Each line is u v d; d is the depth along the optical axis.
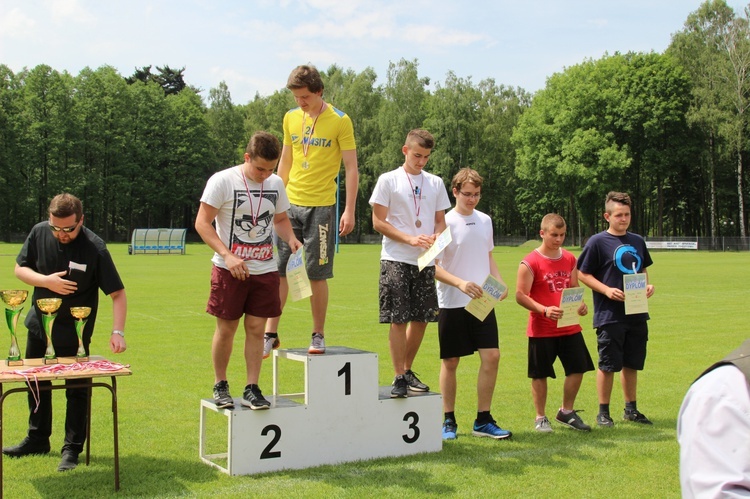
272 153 5.28
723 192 61.72
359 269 30.95
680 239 59.59
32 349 5.70
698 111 55.84
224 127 81.75
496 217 84.50
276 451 5.36
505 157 74.06
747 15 56.47
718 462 1.79
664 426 6.82
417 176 6.39
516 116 74.56
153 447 6.03
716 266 33.78
